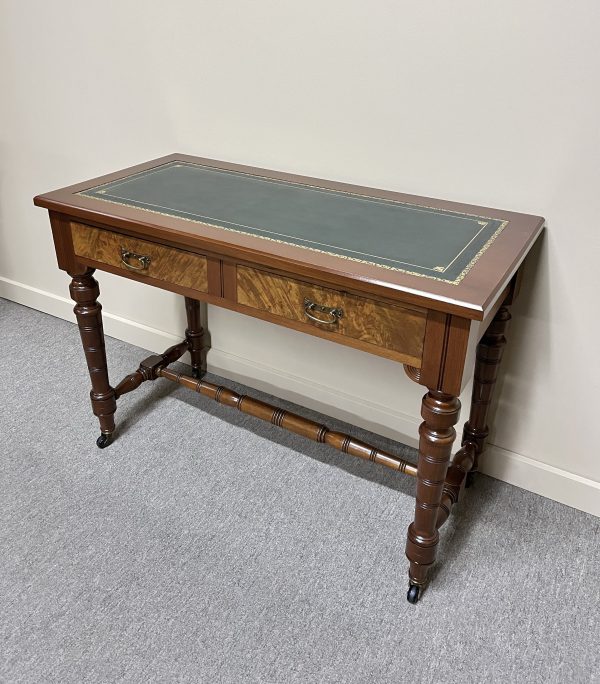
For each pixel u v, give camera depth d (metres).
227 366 2.55
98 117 2.41
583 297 1.73
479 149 1.73
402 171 1.87
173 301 2.59
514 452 2.05
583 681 1.49
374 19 1.73
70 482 2.05
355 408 2.30
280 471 2.12
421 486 1.53
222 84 2.07
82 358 2.72
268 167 2.12
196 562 1.78
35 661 1.52
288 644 1.57
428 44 1.68
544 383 1.90
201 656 1.53
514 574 1.76
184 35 2.06
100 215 1.70
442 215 1.71
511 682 1.49
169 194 1.85
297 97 1.95
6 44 2.48
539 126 1.62
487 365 1.81
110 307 2.82
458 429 2.14
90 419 2.34
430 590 1.71
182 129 2.23
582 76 1.53
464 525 1.92
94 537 1.85
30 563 1.76
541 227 1.67
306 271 1.41
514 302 1.83
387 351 1.42
